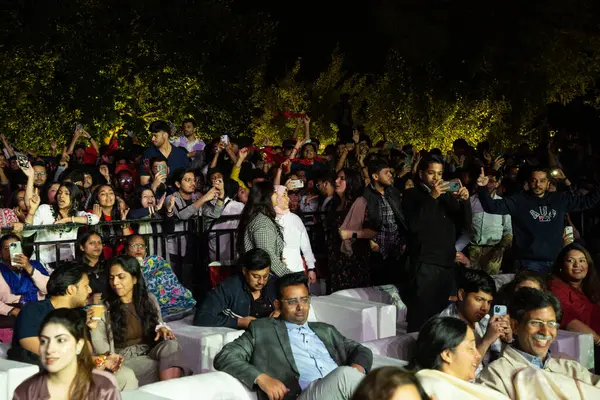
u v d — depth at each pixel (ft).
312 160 41.93
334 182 32.81
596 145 54.75
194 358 20.89
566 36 82.94
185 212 27.86
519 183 34.04
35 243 24.06
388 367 10.32
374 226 28.40
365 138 50.90
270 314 22.03
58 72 57.57
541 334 18.76
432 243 24.76
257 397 17.71
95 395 15.02
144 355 20.71
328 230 30.91
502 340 19.92
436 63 81.87
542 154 46.73
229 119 63.98
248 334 18.88
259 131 77.56
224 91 64.28
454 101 77.00
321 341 19.31
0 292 22.76
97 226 26.84
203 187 33.17
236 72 65.41
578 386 18.07
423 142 76.48
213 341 20.89
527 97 81.20
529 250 27.84
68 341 14.88
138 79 58.70
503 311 18.99
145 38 59.31
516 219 27.99
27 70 55.88
